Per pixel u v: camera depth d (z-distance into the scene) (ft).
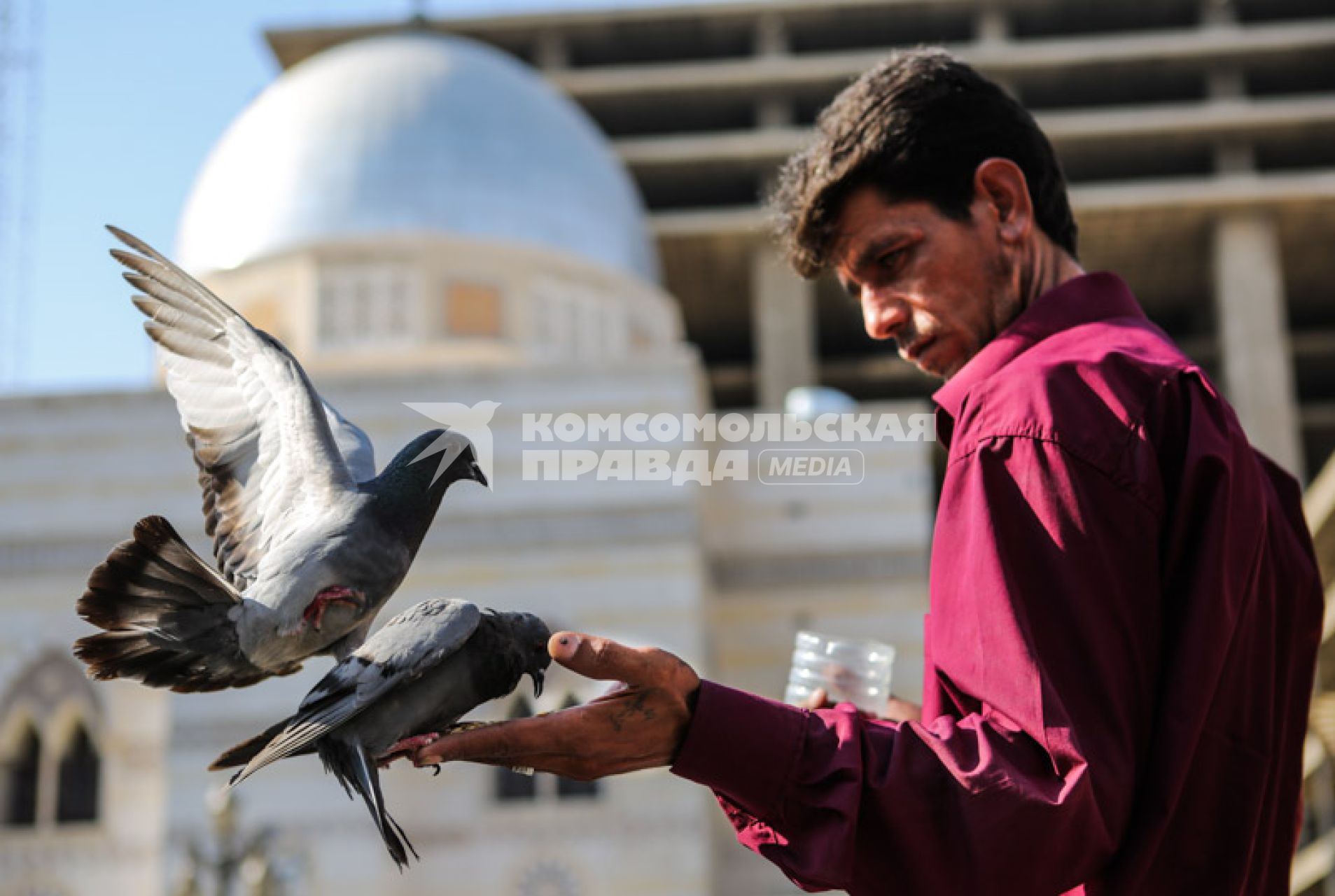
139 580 9.17
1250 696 10.37
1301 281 215.10
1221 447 10.05
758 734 9.48
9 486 98.12
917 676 108.06
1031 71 205.98
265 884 71.00
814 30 213.25
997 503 10.02
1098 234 201.67
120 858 95.50
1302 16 212.23
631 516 94.38
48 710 96.63
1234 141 201.05
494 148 123.75
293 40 207.62
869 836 9.33
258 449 10.53
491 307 116.57
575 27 209.77
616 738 9.45
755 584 110.42
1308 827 122.72
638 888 89.66
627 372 94.32
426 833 90.84
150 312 10.77
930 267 11.73
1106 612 9.69
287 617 9.45
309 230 117.80
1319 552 94.94
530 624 9.47
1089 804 9.15
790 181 12.41
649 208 211.20
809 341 194.39
